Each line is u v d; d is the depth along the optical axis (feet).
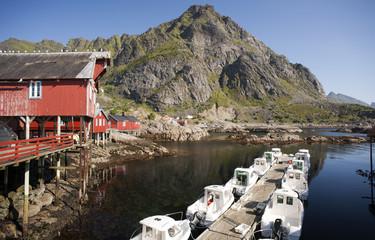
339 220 66.28
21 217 51.55
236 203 65.31
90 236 51.34
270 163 117.29
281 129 404.77
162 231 43.68
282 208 57.98
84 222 57.62
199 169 119.96
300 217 54.75
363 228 61.67
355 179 109.81
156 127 293.23
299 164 102.22
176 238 46.21
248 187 79.46
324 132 413.18
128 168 117.80
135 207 68.95
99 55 77.00
